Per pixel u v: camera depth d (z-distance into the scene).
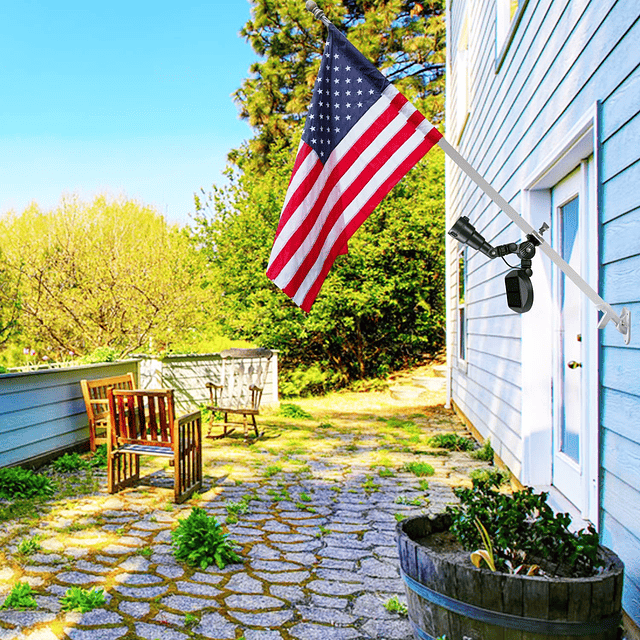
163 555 3.93
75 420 7.22
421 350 16.98
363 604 3.26
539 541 2.59
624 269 2.96
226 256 15.12
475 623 2.32
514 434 5.66
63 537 4.24
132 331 11.92
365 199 3.21
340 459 7.11
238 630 2.95
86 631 2.89
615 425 3.07
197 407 10.30
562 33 4.00
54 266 12.16
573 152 3.93
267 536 4.34
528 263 3.12
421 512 4.93
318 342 15.08
